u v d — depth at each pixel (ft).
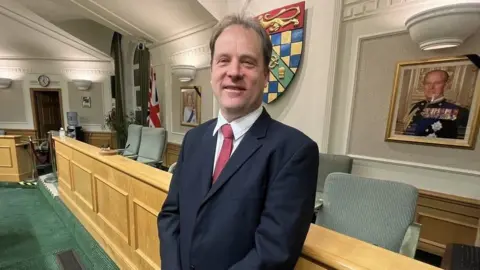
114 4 10.85
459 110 5.71
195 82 12.73
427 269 1.97
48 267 6.11
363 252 2.21
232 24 2.27
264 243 1.88
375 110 6.96
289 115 8.73
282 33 8.43
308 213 1.93
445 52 5.77
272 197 1.94
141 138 11.84
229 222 2.05
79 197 7.78
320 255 2.21
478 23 5.04
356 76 7.16
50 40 17.06
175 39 13.14
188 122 13.34
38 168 13.61
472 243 5.76
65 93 19.61
